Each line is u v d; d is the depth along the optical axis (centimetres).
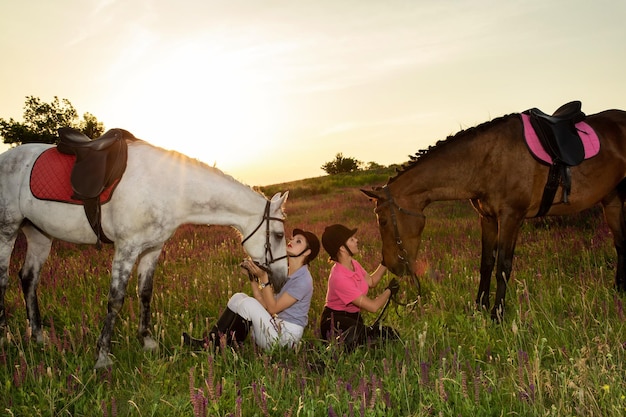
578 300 512
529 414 305
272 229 463
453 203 1586
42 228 466
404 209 541
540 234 931
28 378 369
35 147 480
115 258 443
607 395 309
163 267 812
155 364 387
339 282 428
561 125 525
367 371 384
